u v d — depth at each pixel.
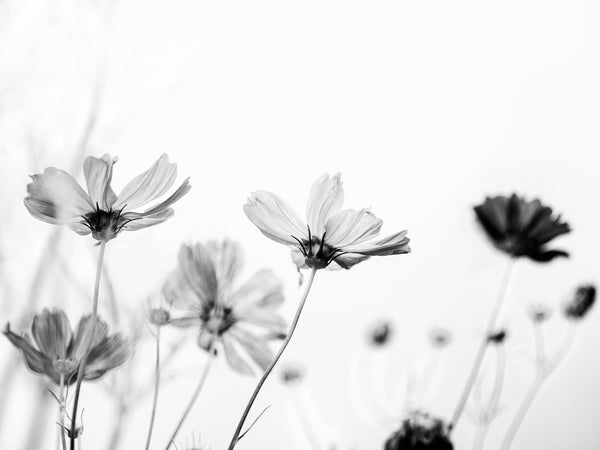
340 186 0.51
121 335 0.53
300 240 0.51
